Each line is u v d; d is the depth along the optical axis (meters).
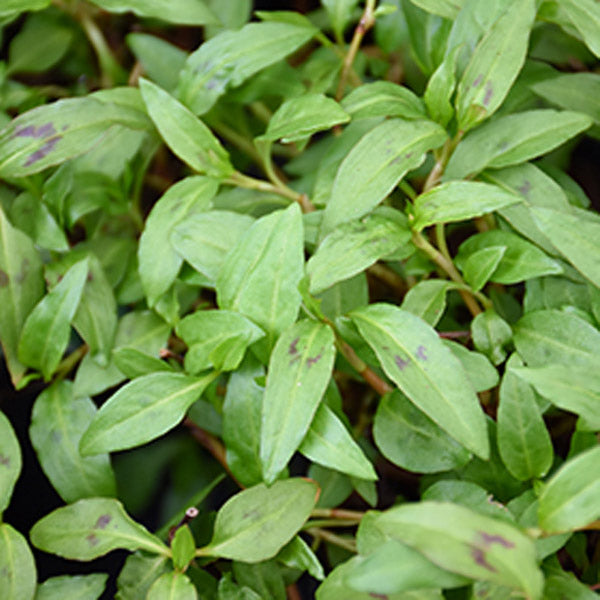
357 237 0.70
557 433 0.75
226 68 0.75
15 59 0.82
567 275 0.71
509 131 0.72
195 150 0.74
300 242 0.69
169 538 0.71
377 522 0.64
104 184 0.77
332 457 0.68
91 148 0.75
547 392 0.67
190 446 0.80
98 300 0.74
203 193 0.73
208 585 0.72
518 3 0.71
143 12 0.75
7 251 0.73
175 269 0.72
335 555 0.74
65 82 0.84
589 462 0.65
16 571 0.70
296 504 0.69
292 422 0.67
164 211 0.73
